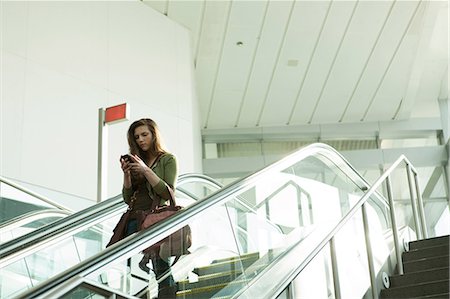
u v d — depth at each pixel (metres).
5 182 9.12
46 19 12.07
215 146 20.41
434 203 20.17
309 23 16.39
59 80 11.95
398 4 16.08
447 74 19.14
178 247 4.58
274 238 6.02
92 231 6.09
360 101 19.12
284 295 4.84
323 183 7.77
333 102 19.09
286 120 19.69
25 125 11.05
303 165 7.73
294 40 16.83
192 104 15.26
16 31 11.41
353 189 8.26
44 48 11.85
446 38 17.77
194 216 4.64
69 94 12.05
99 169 8.43
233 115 19.31
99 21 13.23
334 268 5.67
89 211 5.71
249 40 16.72
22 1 11.68
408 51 17.41
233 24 16.22
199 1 15.34
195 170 15.22
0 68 10.94
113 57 13.30
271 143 20.50
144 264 4.25
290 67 17.66
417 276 6.77
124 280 4.07
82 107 12.24
